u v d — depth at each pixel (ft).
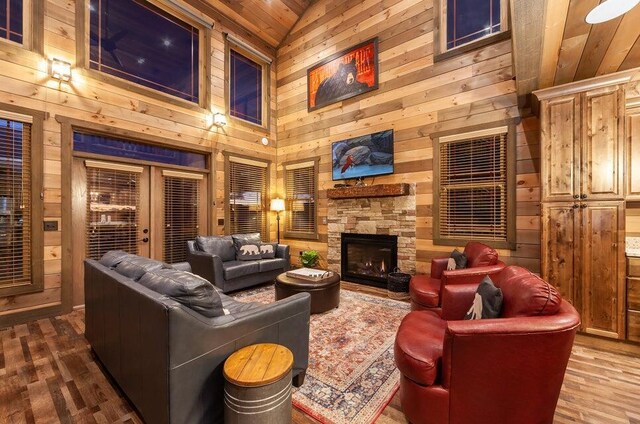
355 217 15.71
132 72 13.82
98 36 12.71
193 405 4.60
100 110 12.37
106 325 6.63
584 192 8.76
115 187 13.19
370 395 6.15
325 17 17.62
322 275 11.55
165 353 4.36
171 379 4.32
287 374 4.65
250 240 15.84
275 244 16.46
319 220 17.83
